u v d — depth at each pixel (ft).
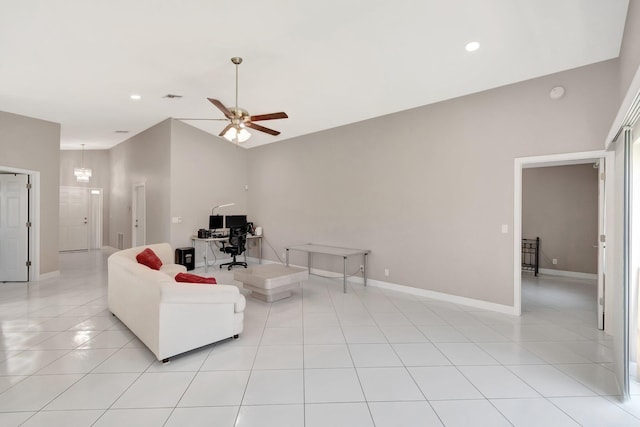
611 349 9.87
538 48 10.69
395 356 9.36
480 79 12.90
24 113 17.60
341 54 11.99
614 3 8.61
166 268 15.38
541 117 12.29
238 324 10.42
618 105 10.74
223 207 24.08
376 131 17.51
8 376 8.09
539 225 21.77
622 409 6.91
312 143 20.85
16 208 17.95
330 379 8.08
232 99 16.51
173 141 21.07
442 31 10.19
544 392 7.55
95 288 16.67
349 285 17.94
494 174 13.43
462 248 14.39
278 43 11.42
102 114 19.25
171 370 8.45
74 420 6.41
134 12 9.68
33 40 10.96
